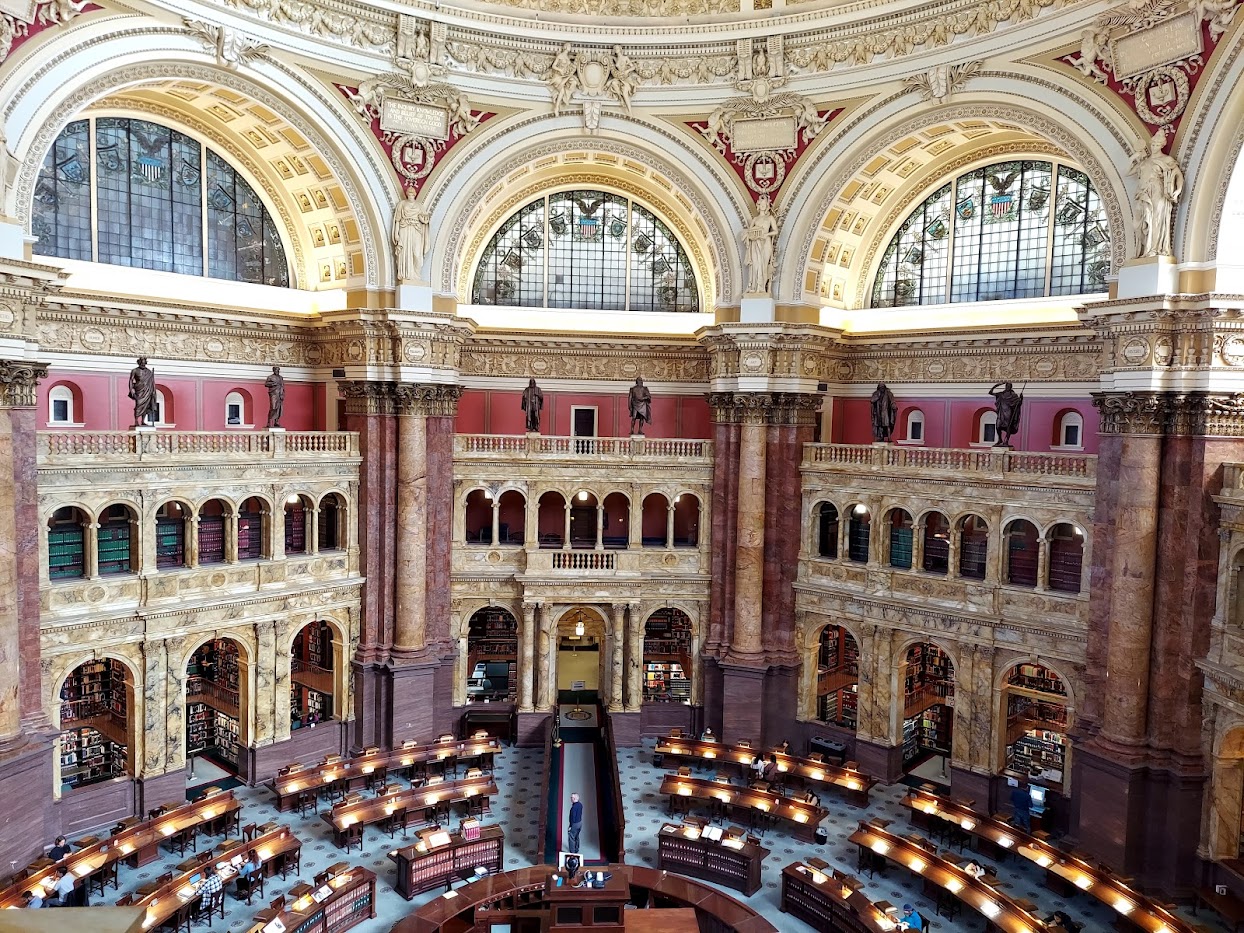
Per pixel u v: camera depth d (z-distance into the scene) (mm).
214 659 34031
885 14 29953
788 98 32125
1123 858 25016
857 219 35375
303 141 30984
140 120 31016
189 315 30781
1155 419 24812
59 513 28078
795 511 34562
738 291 34125
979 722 29844
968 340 33031
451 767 32594
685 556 35938
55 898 21891
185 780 29391
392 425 33188
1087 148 26578
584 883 21594
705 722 35656
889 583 32219
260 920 20906
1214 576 24406
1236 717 23297
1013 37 27859
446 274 33500
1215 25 23359
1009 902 21875
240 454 30062
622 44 32438
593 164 36781
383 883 24875
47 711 25906
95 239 30000
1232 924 22406
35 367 23969
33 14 23828
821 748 33688
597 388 38281
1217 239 23984
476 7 31547
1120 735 25375
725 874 25312
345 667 33344
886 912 21641
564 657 42844
